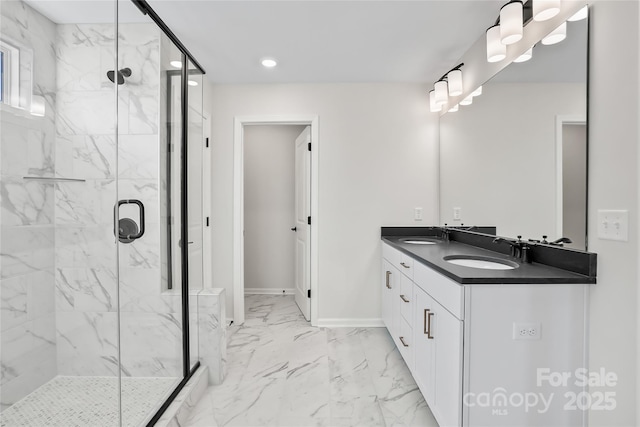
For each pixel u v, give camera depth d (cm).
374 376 228
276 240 428
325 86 320
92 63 201
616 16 126
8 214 173
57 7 191
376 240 321
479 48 242
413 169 321
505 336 141
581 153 145
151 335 199
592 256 138
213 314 217
